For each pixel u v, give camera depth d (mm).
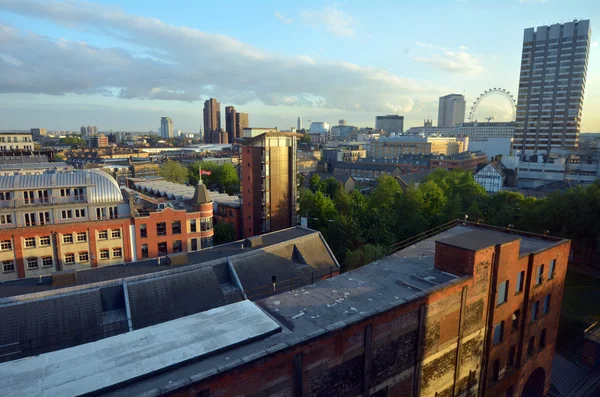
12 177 60219
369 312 23844
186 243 69375
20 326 33594
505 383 34562
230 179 147375
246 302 25406
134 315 37500
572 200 74688
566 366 44781
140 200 76562
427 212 94125
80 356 19234
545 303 37781
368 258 64438
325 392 22328
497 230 42469
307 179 156875
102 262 63438
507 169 163375
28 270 58531
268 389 19719
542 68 190750
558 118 188500
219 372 17812
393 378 25891
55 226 59438
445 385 29375
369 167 194875
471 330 30484
